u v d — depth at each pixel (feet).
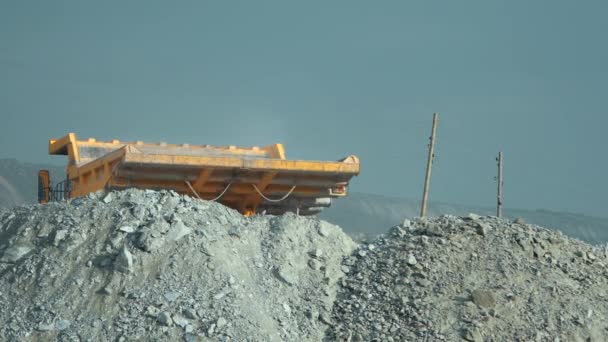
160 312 108.99
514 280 122.62
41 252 118.73
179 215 123.95
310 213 164.66
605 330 117.39
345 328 115.85
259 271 121.29
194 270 115.44
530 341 113.09
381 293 120.47
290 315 116.78
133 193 127.24
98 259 116.47
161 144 168.25
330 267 125.08
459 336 113.09
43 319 108.99
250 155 171.83
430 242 128.47
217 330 107.76
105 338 106.32
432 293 119.44
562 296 121.08
